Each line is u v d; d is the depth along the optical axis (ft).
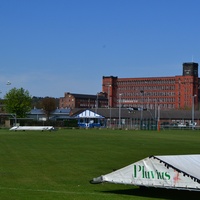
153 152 137.90
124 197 63.00
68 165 100.42
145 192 66.74
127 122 583.58
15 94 499.92
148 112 613.93
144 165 63.46
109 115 574.56
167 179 61.21
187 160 65.41
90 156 122.11
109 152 136.05
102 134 283.38
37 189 69.05
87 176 83.56
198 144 182.70
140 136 260.83
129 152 136.87
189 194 65.26
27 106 506.48
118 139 217.36
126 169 65.10
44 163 103.81
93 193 65.92
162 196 63.87
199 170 62.13
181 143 189.26
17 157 116.78
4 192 66.03
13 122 467.52
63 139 211.00
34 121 476.13
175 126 510.17
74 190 68.44
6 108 507.71
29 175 84.12
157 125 469.16
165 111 637.71
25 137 227.81
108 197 62.95
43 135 255.70
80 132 321.93
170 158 64.80
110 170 92.38
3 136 237.86
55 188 70.18
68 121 487.61
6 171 89.20
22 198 61.52
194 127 512.63
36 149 144.77
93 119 562.66
